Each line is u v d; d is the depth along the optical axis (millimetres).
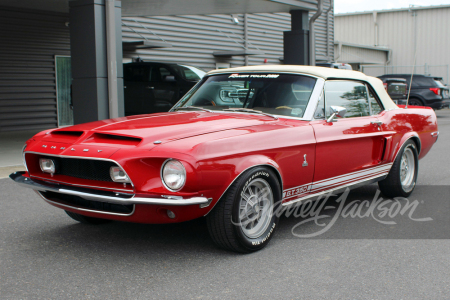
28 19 12180
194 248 3699
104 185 3285
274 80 4422
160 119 3889
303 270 3264
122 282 3033
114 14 7992
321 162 4129
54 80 12992
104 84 8102
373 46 29672
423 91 18672
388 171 5203
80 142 3432
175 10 12141
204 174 3129
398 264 3398
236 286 2982
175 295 2846
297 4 11945
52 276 3127
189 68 11922
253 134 3531
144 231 4145
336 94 4488
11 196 5410
